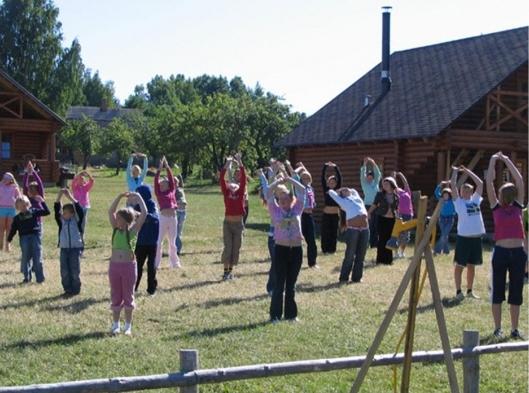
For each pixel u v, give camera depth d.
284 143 29.77
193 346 8.62
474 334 6.60
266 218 28.27
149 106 117.31
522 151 24.97
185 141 62.09
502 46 26.61
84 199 16.61
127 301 9.11
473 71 26.03
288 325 9.72
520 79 25.39
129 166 13.66
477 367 6.61
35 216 12.39
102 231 20.83
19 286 12.03
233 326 9.59
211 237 20.30
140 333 9.13
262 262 15.51
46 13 64.00
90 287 11.99
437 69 28.08
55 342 8.60
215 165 62.91
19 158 39.44
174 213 14.25
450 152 25.17
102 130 79.06
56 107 64.50
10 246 17.02
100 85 123.94
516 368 8.27
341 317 10.25
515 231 9.39
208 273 13.75
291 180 10.06
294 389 7.30
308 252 14.67
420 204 5.35
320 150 28.55
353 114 28.67
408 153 24.98
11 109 38.84
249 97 64.31
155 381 5.33
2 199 16.33
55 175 38.91
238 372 5.58
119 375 7.52
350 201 13.07
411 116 25.56
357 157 26.94
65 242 11.27
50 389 5.02
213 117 61.06
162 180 14.22
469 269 11.88
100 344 8.55
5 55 63.44
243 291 11.96
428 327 9.84
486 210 25.64
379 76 30.52
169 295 11.44
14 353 8.13
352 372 7.90
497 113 24.56
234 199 12.95
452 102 24.70
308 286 12.58
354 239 12.91
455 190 11.79
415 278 5.36
